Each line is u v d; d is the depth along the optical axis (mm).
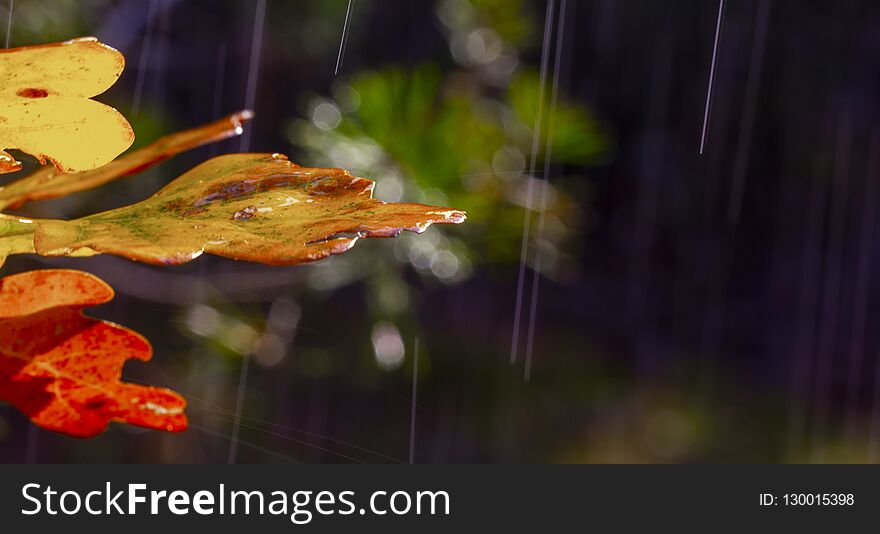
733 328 5457
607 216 5473
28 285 703
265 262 671
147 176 1817
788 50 5270
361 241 1713
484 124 1573
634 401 4617
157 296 1694
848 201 5453
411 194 1476
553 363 4699
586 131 1638
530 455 3875
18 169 699
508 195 1590
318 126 1542
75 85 674
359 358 2912
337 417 3264
